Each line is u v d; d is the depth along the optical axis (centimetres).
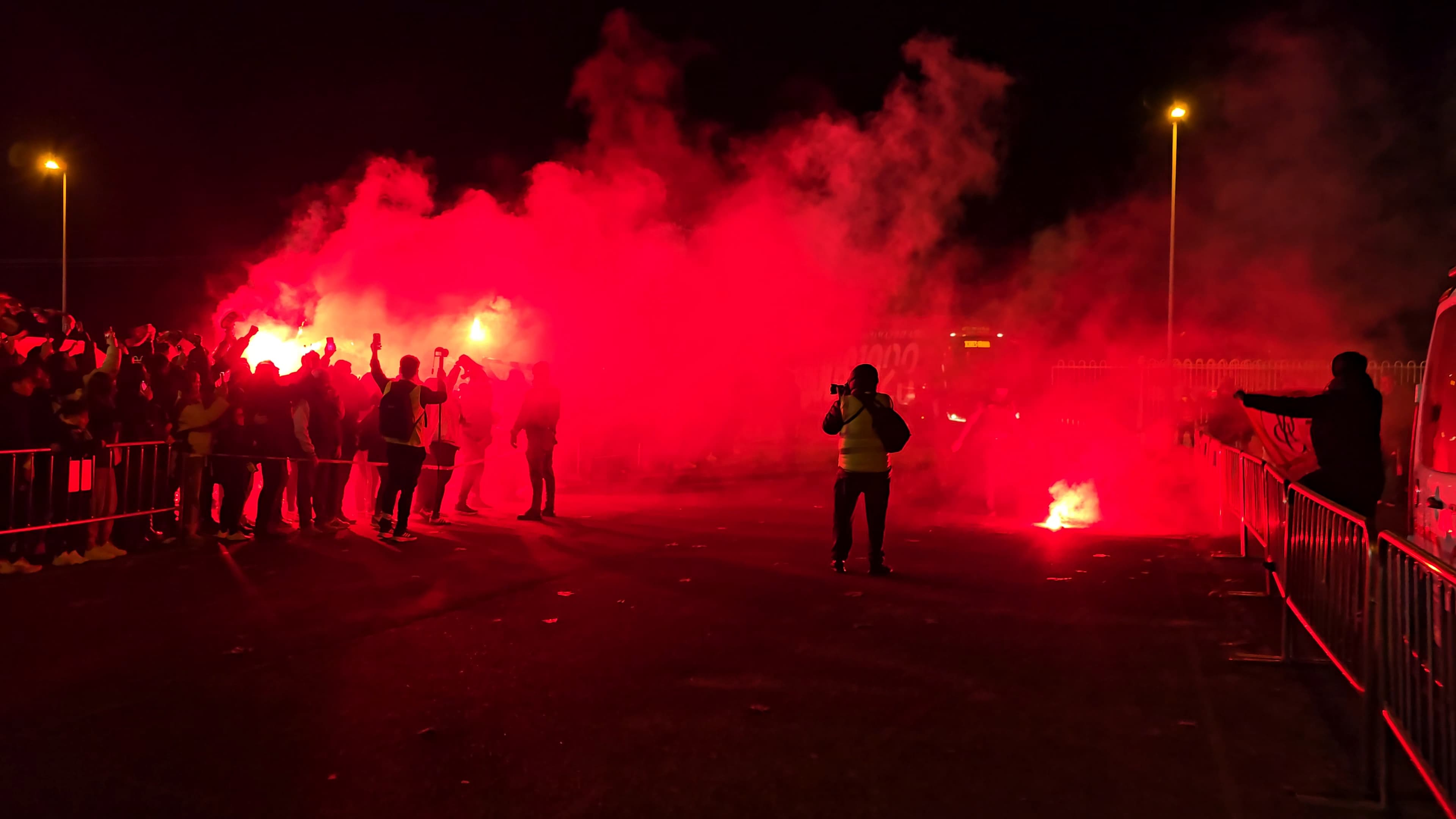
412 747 450
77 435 888
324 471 1095
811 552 985
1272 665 590
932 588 812
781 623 689
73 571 858
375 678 554
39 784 405
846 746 455
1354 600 456
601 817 379
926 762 436
